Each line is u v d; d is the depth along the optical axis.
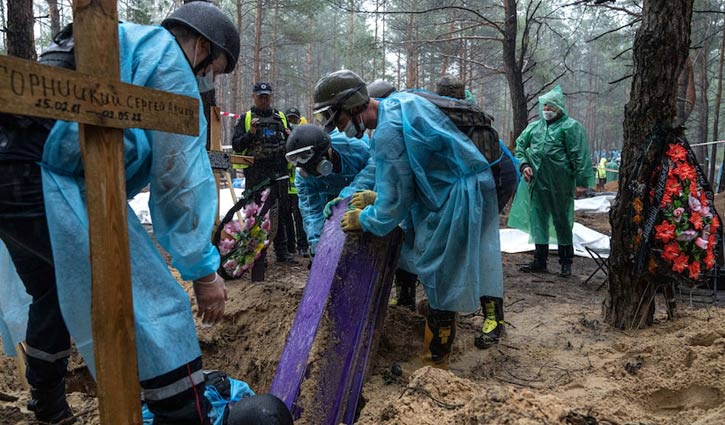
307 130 3.76
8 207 1.73
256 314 4.09
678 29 3.63
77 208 1.72
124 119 1.56
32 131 1.72
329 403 2.77
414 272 3.76
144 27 1.89
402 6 18.98
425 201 3.24
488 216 3.26
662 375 2.95
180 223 1.80
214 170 5.68
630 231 3.83
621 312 4.01
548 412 2.00
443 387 2.41
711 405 2.64
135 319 1.71
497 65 23.20
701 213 3.69
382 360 3.63
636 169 3.77
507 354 3.65
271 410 2.16
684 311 4.17
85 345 1.75
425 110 3.16
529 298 5.10
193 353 1.86
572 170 5.85
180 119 1.75
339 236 3.33
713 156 19.34
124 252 1.61
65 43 1.78
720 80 18.77
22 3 6.54
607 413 2.48
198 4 2.07
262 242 4.91
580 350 3.65
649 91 3.71
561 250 6.02
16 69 1.32
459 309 3.15
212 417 2.05
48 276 2.06
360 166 4.32
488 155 3.29
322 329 2.87
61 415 2.36
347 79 3.19
